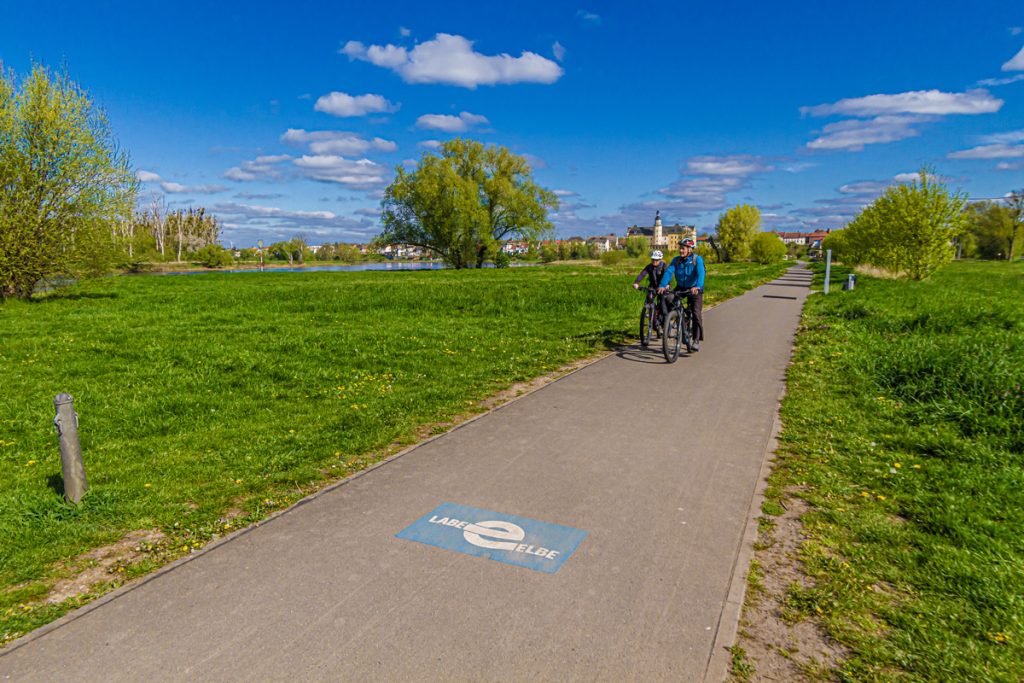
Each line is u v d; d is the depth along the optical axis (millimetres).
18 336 11531
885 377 7453
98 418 6219
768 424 6035
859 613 2904
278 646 2689
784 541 3645
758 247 86875
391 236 57938
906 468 4734
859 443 5328
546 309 16531
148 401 6789
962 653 2584
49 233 18453
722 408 6633
